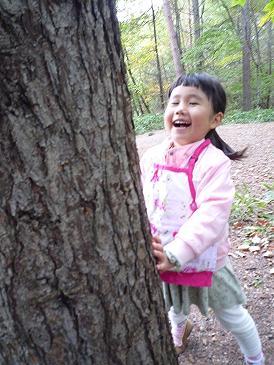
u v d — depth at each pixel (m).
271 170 5.38
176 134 1.60
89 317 1.11
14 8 0.80
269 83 15.86
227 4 14.58
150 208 1.61
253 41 17.62
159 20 16.58
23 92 0.86
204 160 1.54
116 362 1.22
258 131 8.48
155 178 1.62
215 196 1.46
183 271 1.53
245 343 1.82
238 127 9.66
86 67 0.92
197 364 2.10
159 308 1.32
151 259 1.26
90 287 1.09
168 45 18.36
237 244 3.37
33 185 0.93
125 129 1.07
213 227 1.43
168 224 1.54
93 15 0.92
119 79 1.03
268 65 17.69
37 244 0.98
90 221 1.03
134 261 1.17
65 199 0.97
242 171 5.55
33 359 1.10
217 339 2.26
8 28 0.81
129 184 1.11
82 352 1.14
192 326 2.28
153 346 1.31
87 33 0.91
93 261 1.07
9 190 0.92
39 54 0.85
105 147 1.01
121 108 1.05
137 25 13.62
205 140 1.61
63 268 1.03
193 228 1.41
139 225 1.18
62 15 0.86
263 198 4.32
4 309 1.03
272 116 11.62
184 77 1.60
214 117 1.63
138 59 16.36
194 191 1.52
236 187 4.89
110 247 1.09
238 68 16.55
